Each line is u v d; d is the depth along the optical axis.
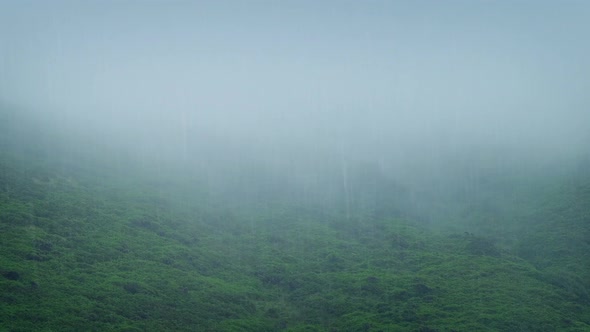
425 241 156.50
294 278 128.12
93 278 103.88
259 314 108.69
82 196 148.00
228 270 129.62
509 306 107.25
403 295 115.12
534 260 141.50
